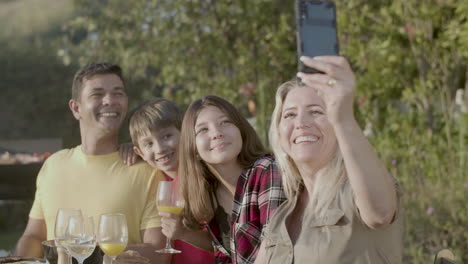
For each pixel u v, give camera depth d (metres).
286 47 7.31
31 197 4.58
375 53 6.11
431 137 5.50
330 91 1.54
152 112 3.05
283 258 1.98
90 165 3.18
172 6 7.68
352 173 1.64
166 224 2.74
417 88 5.96
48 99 17.80
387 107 6.41
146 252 2.97
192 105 2.64
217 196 2.72
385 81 6.21
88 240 2.32
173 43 7.65
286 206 2.09
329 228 1.86
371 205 1.65
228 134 2.56
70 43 8.79
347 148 1.61
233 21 7.40
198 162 2.65
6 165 4.54
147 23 7.93
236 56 7.61
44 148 9.66
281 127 1.98
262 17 7.39
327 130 1.91
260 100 7.11
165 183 2.71
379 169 1.63
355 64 6.52
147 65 8.32
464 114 5.43
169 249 2.73
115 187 3.11
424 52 5.90
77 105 3.26
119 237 2.30
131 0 8.13
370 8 6.31
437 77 5.89
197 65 7.70
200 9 7.59
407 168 5.24
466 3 5.54
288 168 2.08
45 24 18.53
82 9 8.81
